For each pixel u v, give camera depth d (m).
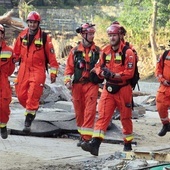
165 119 13.26
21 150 11.18
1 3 66.44
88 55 11.42
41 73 12.89
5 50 11.10
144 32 59.03
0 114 11.33
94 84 11.38
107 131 13.40
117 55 10.34
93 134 10.32
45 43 12.87
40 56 12.88
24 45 12.88
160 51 58.25
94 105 11.33
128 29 59.72
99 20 65.44
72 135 13.63
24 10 62.16
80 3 73.12
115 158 10.20
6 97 11.23
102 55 10.46
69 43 62.19
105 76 10.28
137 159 9.83
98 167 9.52
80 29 11.47
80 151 11.30
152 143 13.23
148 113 21.31
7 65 11.16
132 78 10.51
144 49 58.56
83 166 9.62
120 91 10.44
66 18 68.88
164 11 59.38
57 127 13.61
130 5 61.06
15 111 17.45
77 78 11.44
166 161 9.65
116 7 68.06
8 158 10.25
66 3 72.81
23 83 12.95
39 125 13.55
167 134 14.91
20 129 13.38
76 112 11.82
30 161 10.01
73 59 11.55
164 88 13.04
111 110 10.42
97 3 71.25
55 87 20.55
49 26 67.31
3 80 11.20
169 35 58.59
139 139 13.76
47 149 11.45
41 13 69.00
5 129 11.50
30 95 12.78
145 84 43.78
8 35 40.34
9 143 12.06
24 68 12.94
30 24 12.75
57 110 17.19
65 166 9.59
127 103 10.63
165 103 13.06
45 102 19.84
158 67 13.09
